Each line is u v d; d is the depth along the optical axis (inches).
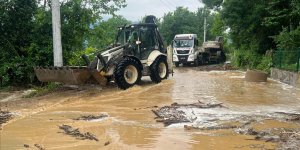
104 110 416.2
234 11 1000.2
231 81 714.8
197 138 296.7
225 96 510.9
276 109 415.2
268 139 290.4
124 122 353.4
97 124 346.3
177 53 1210.6
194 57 1202.6
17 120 366.9
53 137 302.5
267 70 862.5
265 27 989.2
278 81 725.3
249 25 1003.9
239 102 461.1
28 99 507.8
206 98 492.7
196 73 924.0
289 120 355.3
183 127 331.9
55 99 498.3
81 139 295.6
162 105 443.2
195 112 396.2
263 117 369.1
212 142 285.7
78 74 524.4
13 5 652.7
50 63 665.0
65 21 723.4
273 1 895.1
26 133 316.5
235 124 339.9
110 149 269.9
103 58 573.6
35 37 671.8
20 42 676.7
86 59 568.1
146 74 659.4
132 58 602.5
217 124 340.2
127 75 589.3
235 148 270.5
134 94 535.5
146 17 708.7
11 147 277.6
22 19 670.5
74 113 400.5
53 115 390.3
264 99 486.3
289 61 724.7
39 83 665.0
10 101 497.4
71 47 725.3
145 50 660.7
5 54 649.6
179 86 627.5
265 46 1028.5
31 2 676.1
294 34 790.5
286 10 874.8
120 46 617.3
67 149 270.4
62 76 537.3
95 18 762.8
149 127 333.1
